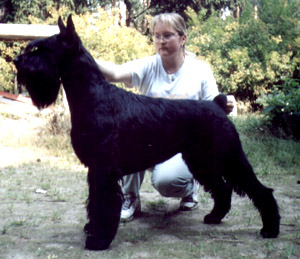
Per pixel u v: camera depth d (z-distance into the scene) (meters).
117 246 3.20
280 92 9.79
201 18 17.92
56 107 8.84
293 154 6.91
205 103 3.47
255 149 7.43
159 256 2.99
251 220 3.94
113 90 3.16
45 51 2.97
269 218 3.45
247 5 16.19
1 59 13.52
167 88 3.93
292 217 4.03
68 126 8.43
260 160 6.75
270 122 9.09
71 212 4.10
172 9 21.88
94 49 9.97
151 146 3.25
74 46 3.00
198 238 3.42
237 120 10.23
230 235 3.50
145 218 4.04
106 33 9.97
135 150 3.19
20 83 3.02
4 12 18.62
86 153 3.04
